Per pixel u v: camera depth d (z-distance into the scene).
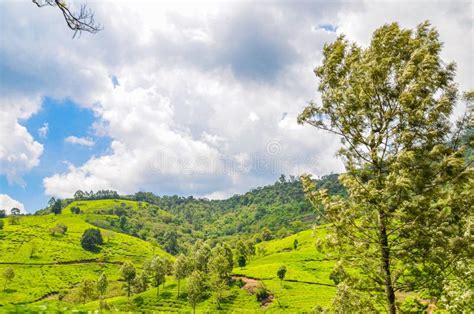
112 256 191.50
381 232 14.69
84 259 180.25
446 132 14.40
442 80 14.39
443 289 14.16
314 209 17.03
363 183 15.73
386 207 14.06
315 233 16.86
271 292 104.25
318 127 17.28
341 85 16.62
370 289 15.41
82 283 111.31
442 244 13.35
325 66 17.45
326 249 16.20
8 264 157.25
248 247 157.50
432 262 14.10
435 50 15.25
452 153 13.77
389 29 15.99
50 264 165.00
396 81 15.34
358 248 15.10
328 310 16.12
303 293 102.69
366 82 15.66
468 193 13.43
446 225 13.77
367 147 16.17
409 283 14.59
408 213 13.75
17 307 8.59
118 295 130.88
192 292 98.19
